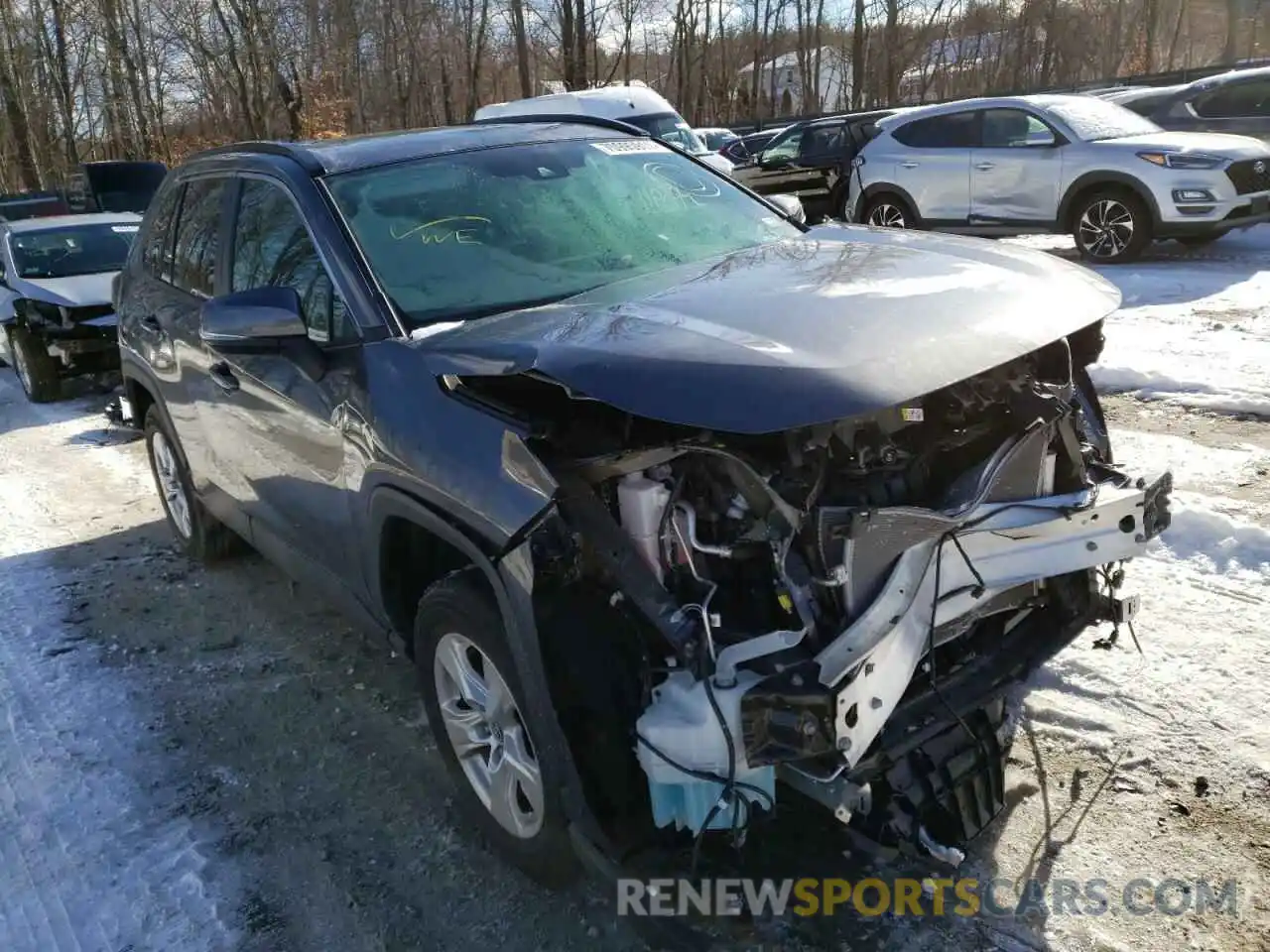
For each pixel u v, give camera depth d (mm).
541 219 3602
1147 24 36500
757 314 2598
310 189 3568
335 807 3342
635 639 2439
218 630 4699
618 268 3432
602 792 2387
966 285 2777
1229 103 12734
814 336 2439
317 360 3256
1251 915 2553
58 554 5852
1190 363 6965
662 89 42594
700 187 4090
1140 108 13375
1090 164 10875
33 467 7781
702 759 2234
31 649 4641
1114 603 3012
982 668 2787
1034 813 2941
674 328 2543
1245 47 39500
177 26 25344
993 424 2758
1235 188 10203
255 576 5289
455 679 2926
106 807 3432
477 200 3613
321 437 3342
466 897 2893
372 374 3016
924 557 2441
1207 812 2895
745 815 2271
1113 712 3346
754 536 2385
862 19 36188
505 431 2525
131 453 7965
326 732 3787
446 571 3270
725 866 2473
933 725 2561
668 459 2449
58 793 3533
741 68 45594
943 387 2314
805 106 43500
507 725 2754
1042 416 2688
